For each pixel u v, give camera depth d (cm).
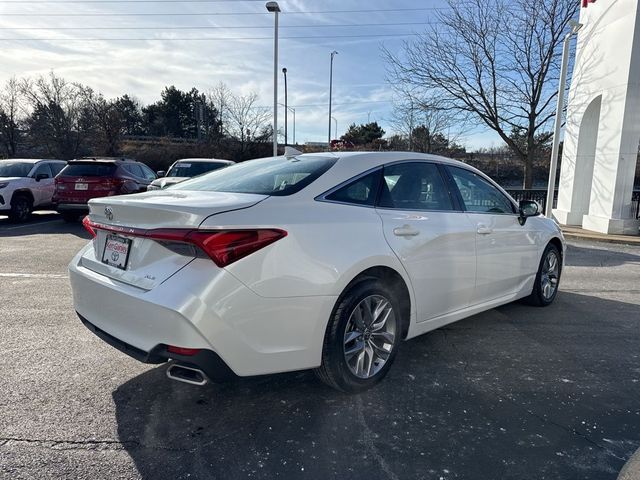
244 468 231
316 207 283
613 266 775
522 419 279
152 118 6041
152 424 269
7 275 620
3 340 389
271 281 248
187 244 239
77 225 1142
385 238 306
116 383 317
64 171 1114
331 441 255
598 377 338
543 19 1783
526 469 232
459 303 382
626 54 1147
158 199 276
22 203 1185
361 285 291
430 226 342
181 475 225
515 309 503
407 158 356
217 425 269
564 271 726
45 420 270
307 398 301
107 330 269
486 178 428
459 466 234
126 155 3409
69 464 231
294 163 338
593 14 1287
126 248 268
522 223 452
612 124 1188
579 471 231
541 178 3334
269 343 252
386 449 248
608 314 489
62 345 379
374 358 314
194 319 228
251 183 312
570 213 1395
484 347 392
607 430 269
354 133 6034
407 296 330
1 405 286
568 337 419
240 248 238
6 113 3216
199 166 1234
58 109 3162
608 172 1197
